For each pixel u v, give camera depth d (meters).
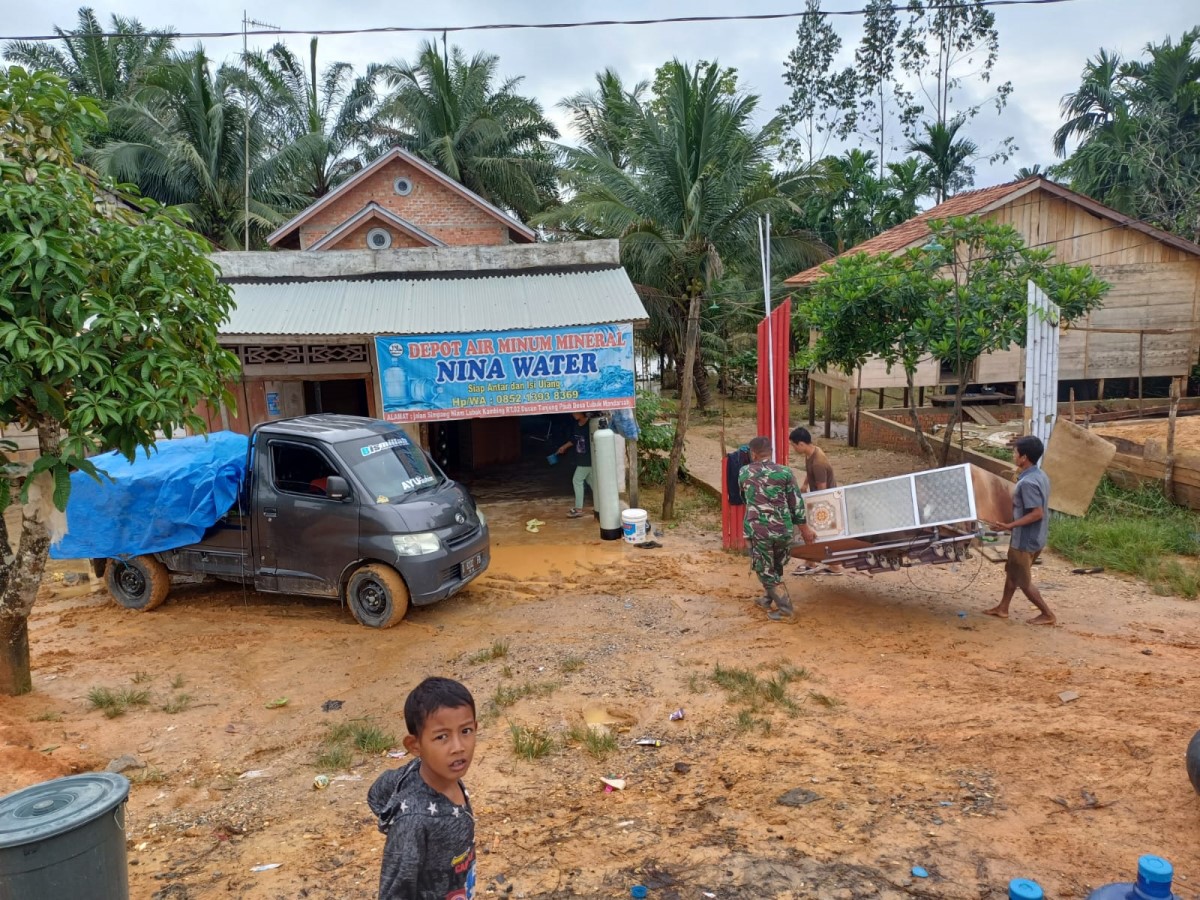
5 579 6.02
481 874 3.75
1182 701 5.23
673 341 27.58
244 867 3.96
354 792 4.77
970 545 7.18
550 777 4.79
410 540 7.64
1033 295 11.03
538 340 11.39
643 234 22.62
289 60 35.22
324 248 20.48
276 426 8.34
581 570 9.59
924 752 4.76
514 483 14.76
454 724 2.19
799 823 4.05
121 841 3.08
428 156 33.03
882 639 6.88
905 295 11.67
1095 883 3.38
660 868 3.72
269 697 6.32
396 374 11.32
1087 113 30.77
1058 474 10.52
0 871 2.72
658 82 34.22
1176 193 25.25
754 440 7.43
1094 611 7.46
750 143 23.98
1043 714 5.14
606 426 12.06
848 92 45.62
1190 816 3.81
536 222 25.95
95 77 32.62
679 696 5.91
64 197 5.05
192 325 5.79
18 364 4.75
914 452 16.23
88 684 6.58
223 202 29.84
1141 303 18.50
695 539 10.95
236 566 8.26
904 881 3.49
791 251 26.31
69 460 4.96
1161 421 15.48
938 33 42.59
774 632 7.19
